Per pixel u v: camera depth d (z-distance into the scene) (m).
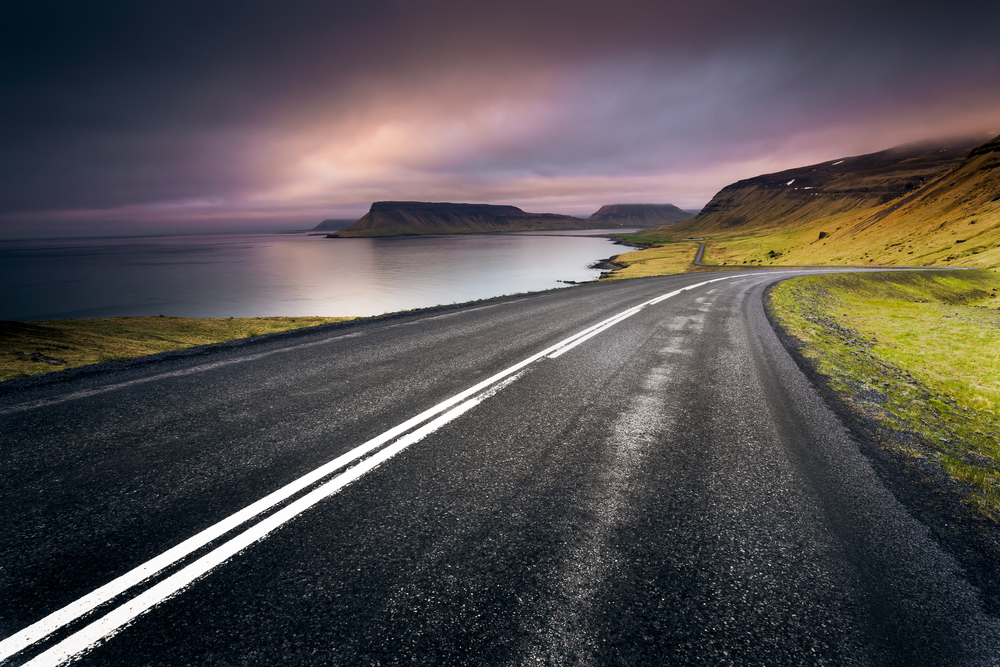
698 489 3.12
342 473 3.14
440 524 2.59
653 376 6.16
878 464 3.65
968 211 87.31
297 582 2.09
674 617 2.00
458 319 11.19
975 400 7.88
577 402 4.95
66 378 5.40
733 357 7.52
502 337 8.73
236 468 3.16
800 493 3.12
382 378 5.68
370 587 2.09
